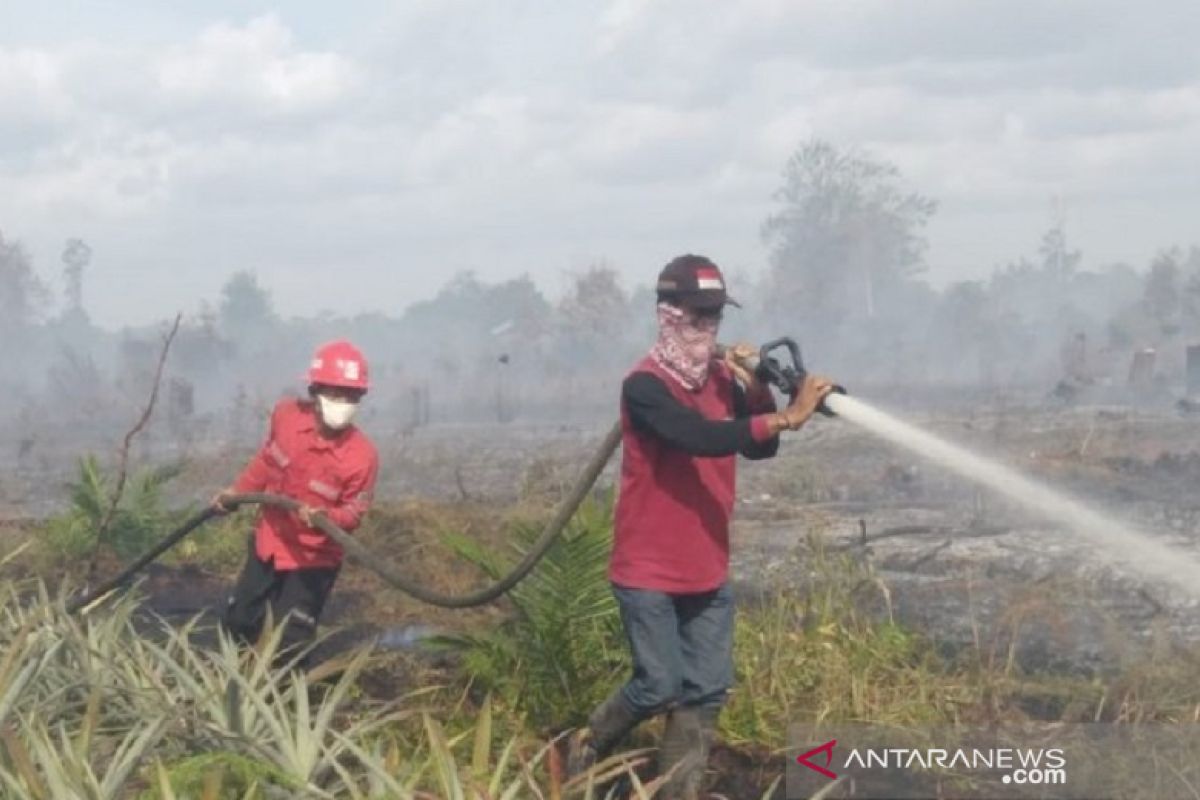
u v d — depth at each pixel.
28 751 5.73
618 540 6.34
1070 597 8.91
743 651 7.60
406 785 5.43
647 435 6.22
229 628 7.96
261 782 5.47
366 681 8.12
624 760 6.18
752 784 6.61
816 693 7.31
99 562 12.52
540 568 7.39
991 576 10.06
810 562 8.84
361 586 11.15
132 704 6.37
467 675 7.82
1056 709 7.18
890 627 7.79
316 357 7.85
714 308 6.16
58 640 6.67
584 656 7.35
